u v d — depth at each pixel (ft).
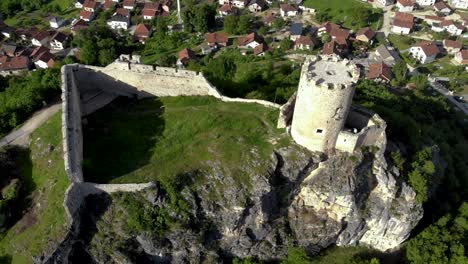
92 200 150.92
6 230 149.89
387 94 263.70
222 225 160.25
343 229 175.32
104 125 181.47
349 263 168.45
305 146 159.12
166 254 158.20
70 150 148.05
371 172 165.58
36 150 172.76
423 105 290.56
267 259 173.68
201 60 381.81
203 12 440.86
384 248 183.83
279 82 239.50
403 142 187.11
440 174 197.47
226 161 160.45
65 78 177.47
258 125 173.37
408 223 170.71
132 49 416.87
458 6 503.20
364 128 157.79
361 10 448.65
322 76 143.84
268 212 161.99
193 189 156.46
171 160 162.91
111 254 149.38
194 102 191.93
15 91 214.28
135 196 150.82
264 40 422.82
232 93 220.84
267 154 160.25
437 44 423.64
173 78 190.90
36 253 139.54
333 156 159.33
